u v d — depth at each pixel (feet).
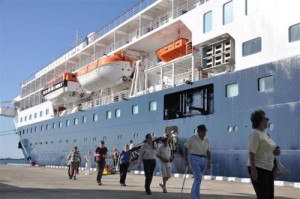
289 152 44.04
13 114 159.22
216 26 59.62
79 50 110.73
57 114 119.55
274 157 17.16
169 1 76.95
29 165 128.47
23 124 141.90
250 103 50.01
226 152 53.01
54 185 43.14
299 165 42.80
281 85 46.06
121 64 85.30
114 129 82.17
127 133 77.10
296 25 47.24
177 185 45.01
